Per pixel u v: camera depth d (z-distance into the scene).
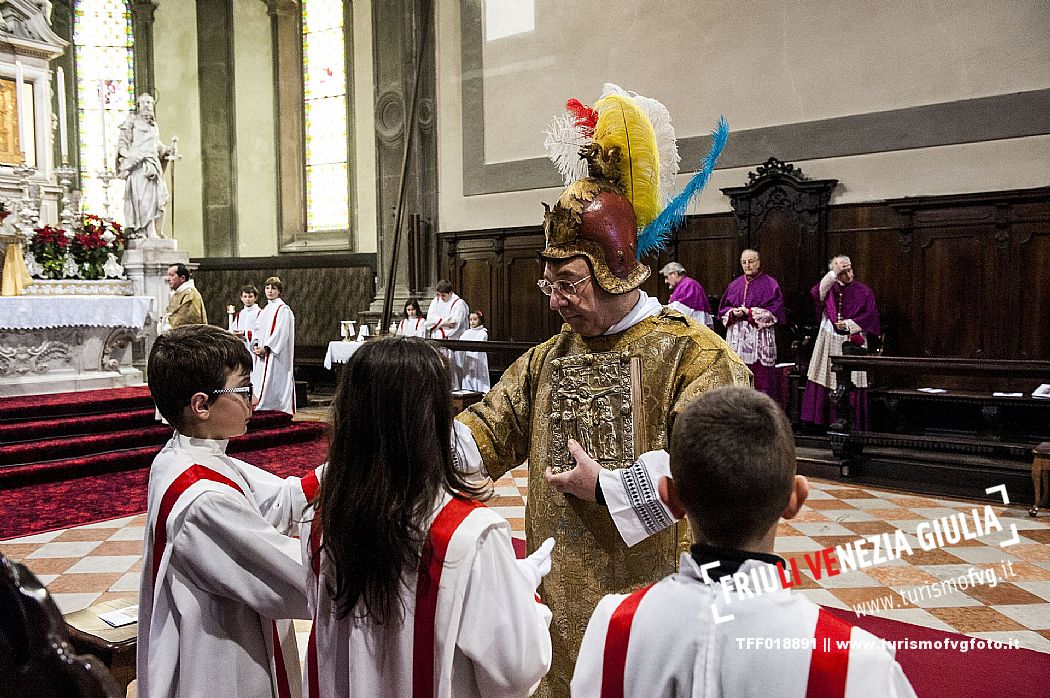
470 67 12.09
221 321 15.01
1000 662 3.19
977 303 8.18
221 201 15.29
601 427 1.97
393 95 13.00
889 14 8.60
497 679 1.40
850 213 8.88
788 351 9.13
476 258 12.24
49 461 7.46
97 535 5.57
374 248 14.35
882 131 8.70
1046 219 7.80
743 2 9.52
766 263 9.31
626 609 1.19
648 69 10.32
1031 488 6.40
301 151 15.25
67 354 9.38
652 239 2.11
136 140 11.01
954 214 8.28
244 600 1.68
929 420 8.14
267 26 15.11
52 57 11.36
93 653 2.35
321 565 1.48
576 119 2.22
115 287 10.26
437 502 1.43
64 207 10.71
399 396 1.38
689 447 1.15
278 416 9.41
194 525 1.68
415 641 1.39
